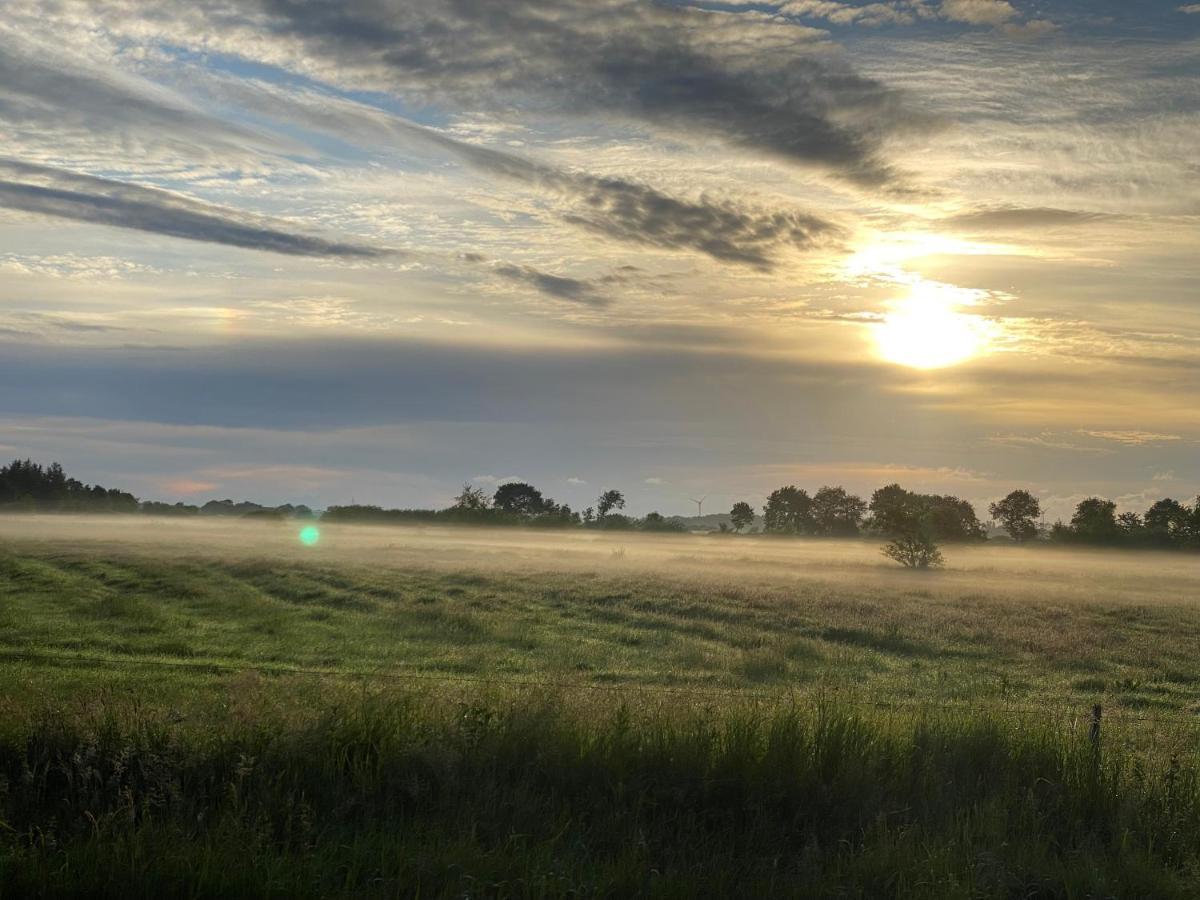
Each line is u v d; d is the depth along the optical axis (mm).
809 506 185125
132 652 18984
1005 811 8883
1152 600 41281
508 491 190250
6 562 40938
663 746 9359
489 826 8398
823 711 10234
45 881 7430
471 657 20297
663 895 7629
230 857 7707
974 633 28531
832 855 8414
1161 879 7941
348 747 9258
